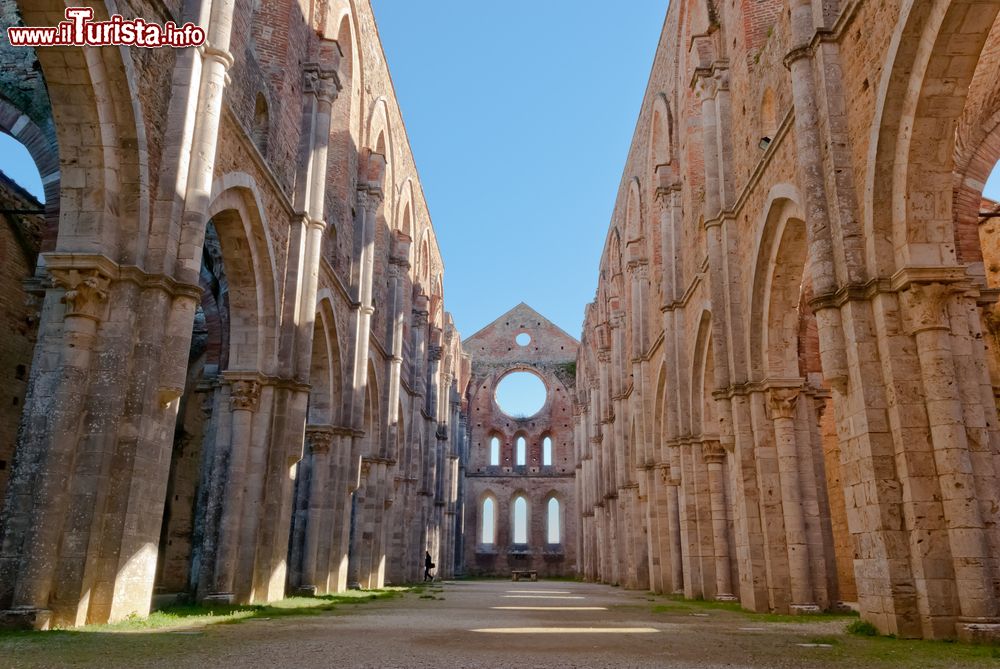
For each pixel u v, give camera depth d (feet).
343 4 81.41
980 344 39.32
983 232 78.33
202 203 42.29
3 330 72.54
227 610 48.42
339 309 81.15
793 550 53.67
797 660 26.09
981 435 35.45
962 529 33.86
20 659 23.41
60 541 34.58
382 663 24.08
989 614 32.60
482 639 32.86
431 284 157.69
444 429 169.17
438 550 160.15
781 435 56.29
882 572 35.55
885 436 36.99
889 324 37.70
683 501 79.56
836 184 41.65
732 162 66.23
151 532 37.70
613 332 132.36
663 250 88.58
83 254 36.52
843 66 43.39
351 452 82.38
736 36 66.39
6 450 71.72
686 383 82.28
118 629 33.22
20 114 53.78
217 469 57.57
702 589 74.43
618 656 26.89
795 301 57.11
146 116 39.91
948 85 35.99
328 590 76.23
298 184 65.77
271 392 59.16
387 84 106.11
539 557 212.64
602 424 149.69
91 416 36.06
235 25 52.90
